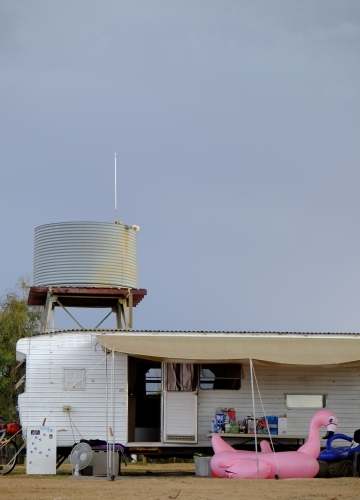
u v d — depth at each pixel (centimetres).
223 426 2431
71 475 2206
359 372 2561
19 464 2916
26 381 2425
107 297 3150
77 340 2455
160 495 1675
